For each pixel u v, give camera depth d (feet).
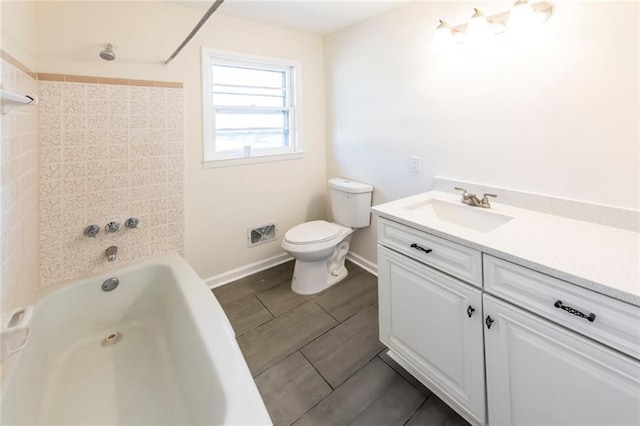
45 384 4.60
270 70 8.25
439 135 6.07
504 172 5.10
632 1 3.60
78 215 5.61
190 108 6.82
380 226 5.00
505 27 4.73
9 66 3.80
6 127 3.60
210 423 3.32
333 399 4.58
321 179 9.49
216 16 6.90
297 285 7.57
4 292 3.51
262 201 8.40
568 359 2.92
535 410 3.24
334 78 8.63
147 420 4.16
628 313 2.52
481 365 3.70
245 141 8.09
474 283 3.68
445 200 5.46
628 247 3.32
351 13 7.01
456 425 4.12
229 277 8.08
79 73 5.38
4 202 3.54
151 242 6.54
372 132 7.68
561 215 4.43
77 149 5.48
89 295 5.62
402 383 4.84
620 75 3.76
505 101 4.92
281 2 6.43
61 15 5.15
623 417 2.63
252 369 5.17
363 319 6.49
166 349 5.44
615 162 3.91
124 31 5.77
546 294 3.02
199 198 7.28
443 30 5.26
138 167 6.17
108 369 5.03
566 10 4.09
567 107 4.25
